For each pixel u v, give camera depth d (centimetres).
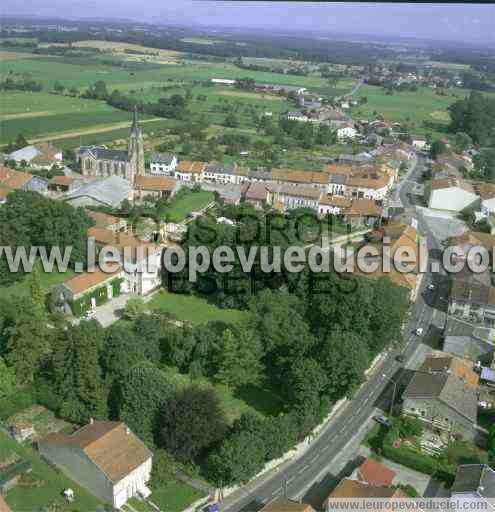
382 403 12850
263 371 13650
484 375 13650
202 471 10588
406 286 16925
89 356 11619
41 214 17638
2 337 12888
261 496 10231
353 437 11794
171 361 13712
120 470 9700
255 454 10206
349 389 11888
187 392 10856
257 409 12494
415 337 15638
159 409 10881
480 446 11644
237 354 12688
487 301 16550
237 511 9888
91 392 11512
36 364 12431
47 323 14400
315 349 12656
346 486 9844
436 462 11019
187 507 9888
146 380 10956
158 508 9819
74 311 15488
